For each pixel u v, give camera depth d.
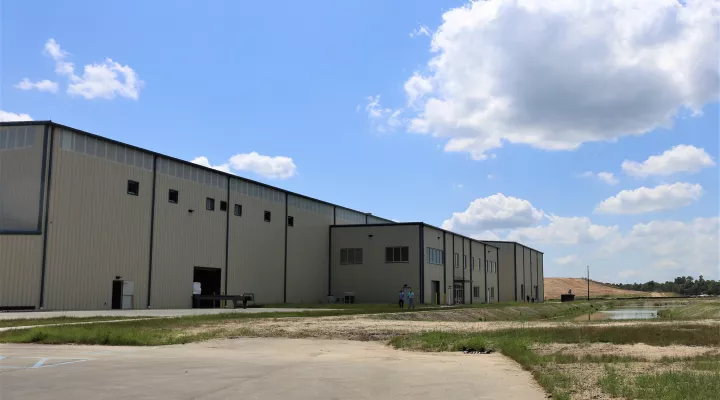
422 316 45.22
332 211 74.38
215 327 27.81
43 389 11.55
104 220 43.03
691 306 75.88
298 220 67.19
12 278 38.56
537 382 12.80
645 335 23.75
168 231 48.75
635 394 10.76
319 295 70.06
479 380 13.16
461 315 51.38
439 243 75.00
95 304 41.81
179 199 50.22
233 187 57.16
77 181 41.34
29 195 39.38
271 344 22.41
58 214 39.84
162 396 10.95
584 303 102.12
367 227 71.31
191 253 51.00
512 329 28.05
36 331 22.58
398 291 68.69
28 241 38.84
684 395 10.55
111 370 14.31
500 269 108.00
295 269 65.94
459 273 82.44
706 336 23.12
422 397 11.09
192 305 50.41
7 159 40.22
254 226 59.78
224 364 15.80
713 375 12.61
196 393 11.29
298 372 14.31
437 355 19.09
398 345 21.94
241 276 57.28
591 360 16.28
